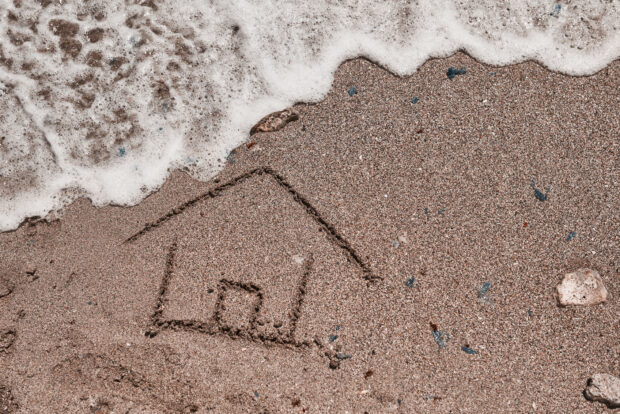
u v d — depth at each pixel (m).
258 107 3.15
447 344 2.76
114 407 2.79
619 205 2.85
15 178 3.17
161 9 3.27
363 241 2.90
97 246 3.03
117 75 3.23
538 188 2.89
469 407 2.70
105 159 3.16
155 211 3.06
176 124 3.17
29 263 3.04
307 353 2.80
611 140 2.92
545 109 2.98
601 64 3.03
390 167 2.97
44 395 2.84
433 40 3.13
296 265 2.91
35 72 3.25
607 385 2.66
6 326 2.95
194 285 2.94
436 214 2.90
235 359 2.82
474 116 2.99
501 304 2.79
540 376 2.71
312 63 3.16
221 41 3.23
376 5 3.19
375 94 3.07
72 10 3.27
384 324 2.80
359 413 2.72
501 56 3.08
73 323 2.93
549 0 3.13
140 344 2.87
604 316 2.74
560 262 2.82
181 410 2.77
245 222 2.99
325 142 3.04
